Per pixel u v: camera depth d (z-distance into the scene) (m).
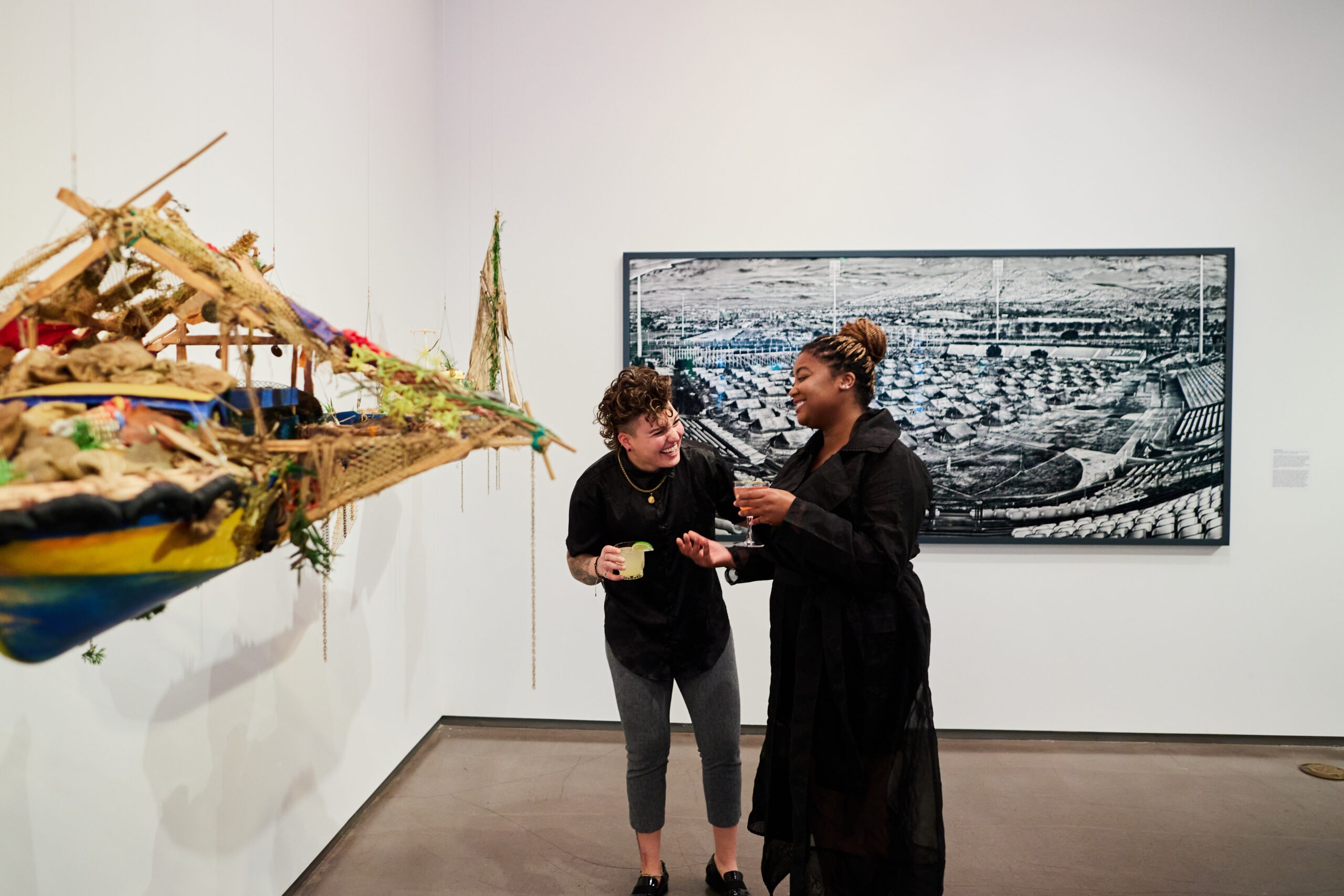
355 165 2.62
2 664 1.35
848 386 1.82
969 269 3.28
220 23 1.91
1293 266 3.22
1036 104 3.27
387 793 2.86
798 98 3.33
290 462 1.10
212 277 1.16
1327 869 2.36
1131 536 3.28
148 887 1.70
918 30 3.29
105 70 1.54
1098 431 3.27
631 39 3.35
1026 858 2.42
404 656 3.05
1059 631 3.34
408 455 1.22
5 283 1.11
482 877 2.34
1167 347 3.23
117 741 1.61
